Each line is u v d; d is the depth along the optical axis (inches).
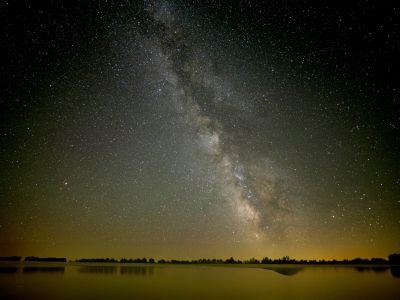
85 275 1159.6
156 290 733.9
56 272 1307.8
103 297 620.1
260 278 1083.3
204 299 609.0
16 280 916.0
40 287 762.8
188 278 1076.5
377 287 793.6
